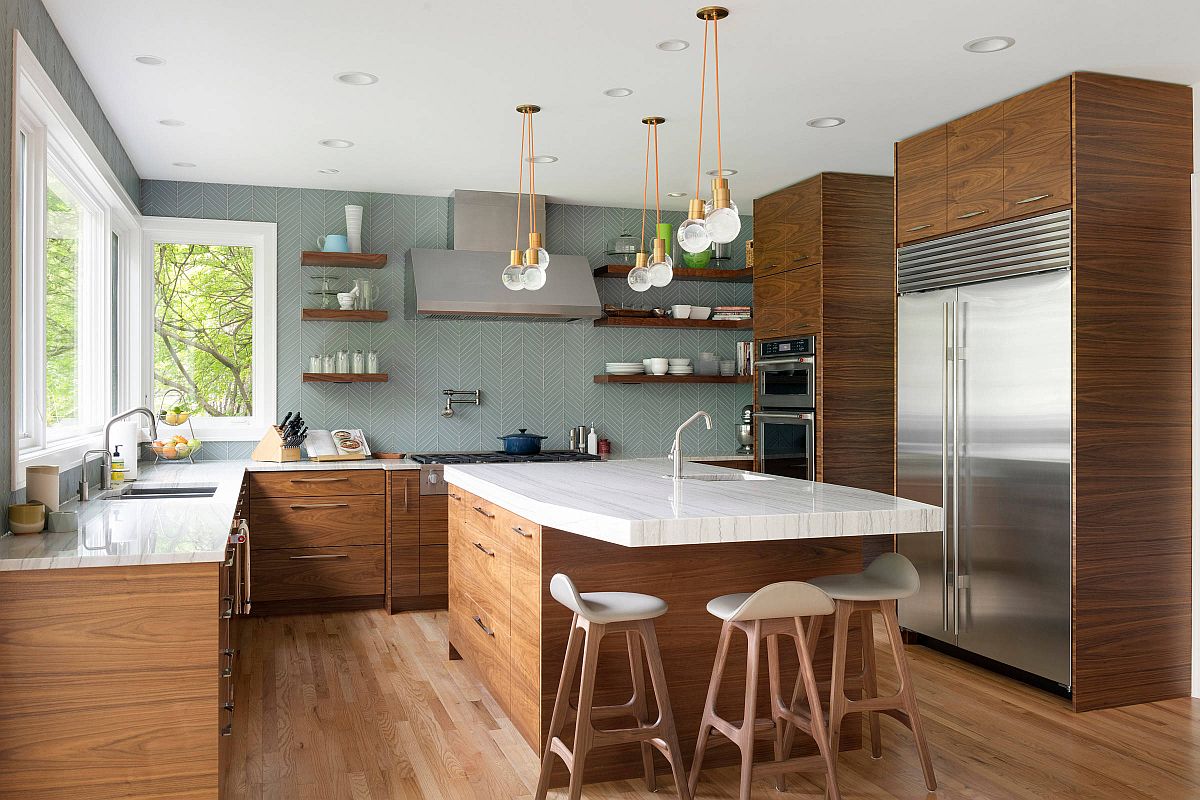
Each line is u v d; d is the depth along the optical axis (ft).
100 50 11.96
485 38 11.57
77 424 15.43
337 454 19.33
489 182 19.65
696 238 10.12
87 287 15.69
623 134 15.88
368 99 13.99
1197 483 13.56
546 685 10.28
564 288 20.49
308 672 14.43
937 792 10.14
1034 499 13.42
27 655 8.15
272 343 20.16
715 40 11.41
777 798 10.02
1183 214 13.50
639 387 22.84
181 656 8.43
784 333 19.89
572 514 9.38
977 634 14.47
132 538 9.14
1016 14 10.84
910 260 15.96
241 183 19.80
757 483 12.35
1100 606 12.97
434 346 21.21
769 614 8.84
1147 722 12.45
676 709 10.64
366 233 20.70
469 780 10.40
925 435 15.49
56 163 12.60
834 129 15.55
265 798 9.87
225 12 10.77
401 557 18.63
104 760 8.31
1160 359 13.34
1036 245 13.38
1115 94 13.00
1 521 9.22
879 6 10.57
